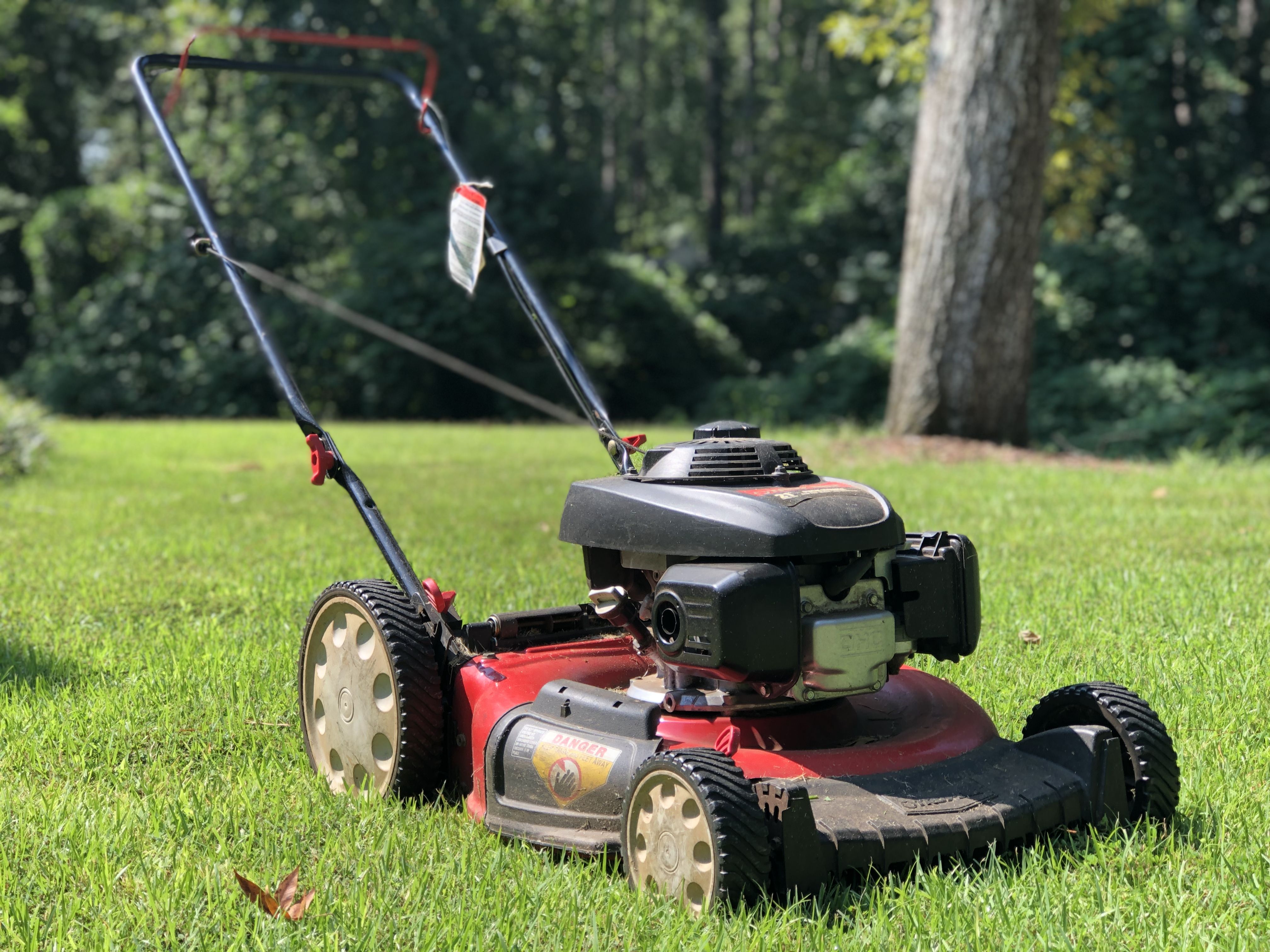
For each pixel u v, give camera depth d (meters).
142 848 2.19
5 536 5.24
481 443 10.80
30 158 22.81
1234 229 17.73
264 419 18.14
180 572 4.41
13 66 21.75
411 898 1.99
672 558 2.23
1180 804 2.34
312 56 19.33
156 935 1.91
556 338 2.85
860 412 16.52
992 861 2.05
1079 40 15.91
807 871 1.91
